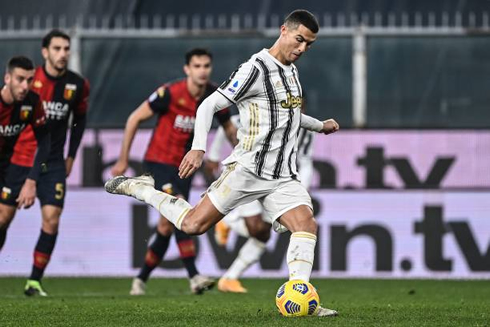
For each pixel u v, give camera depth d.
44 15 48.75
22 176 33.72
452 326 21.47
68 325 22.20
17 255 46.44
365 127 46.22
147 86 47.94
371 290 39.00
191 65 35.94
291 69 23.55
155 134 36.50
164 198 24.27
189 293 37.00
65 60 34.28
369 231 45.94
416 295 35.75
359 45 46.97
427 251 45.84
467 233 45.78
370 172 46.06
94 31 47.69
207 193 23.81
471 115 47.22
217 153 40.31
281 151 23.45
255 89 23.05
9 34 47.66
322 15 48.12
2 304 28.80
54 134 34.69
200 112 22.89
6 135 31.81
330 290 39.09
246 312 25.30
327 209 46.06
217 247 45.94
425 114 47.34
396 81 47.38
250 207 37.06
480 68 47.25
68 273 46.56
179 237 35.75
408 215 45.94
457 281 44.09
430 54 47.31
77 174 46.47
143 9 49.09
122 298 32.72
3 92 30.95
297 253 23.16
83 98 35.34
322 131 25.88
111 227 46.47
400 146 46.03
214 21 49.06
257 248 37.78
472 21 47.75
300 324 21.19
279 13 48.72
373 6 48.16
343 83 47.09
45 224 34.34
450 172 45.94
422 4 48.03
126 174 46.03
